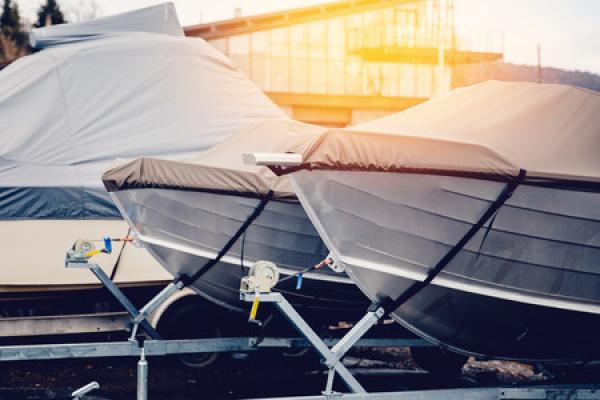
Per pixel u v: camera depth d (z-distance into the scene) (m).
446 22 34.66
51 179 7.67
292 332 7.29
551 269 5.72
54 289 7.61
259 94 8.94
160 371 7.87
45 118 8.03
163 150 8.20
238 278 6.97
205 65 8.78
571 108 6.02
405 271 5.57
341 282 7.10
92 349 6.35
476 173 5.27
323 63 32.59
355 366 8.09
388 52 32.97
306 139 5.57
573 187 5.44
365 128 6.38
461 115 6.18
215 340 6.66
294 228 6.83
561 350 6.27
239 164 6.94
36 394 6.85
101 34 9.18
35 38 8.94
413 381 7.45
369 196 5.34
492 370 7.98
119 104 8.31
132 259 7.77
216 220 6.65
